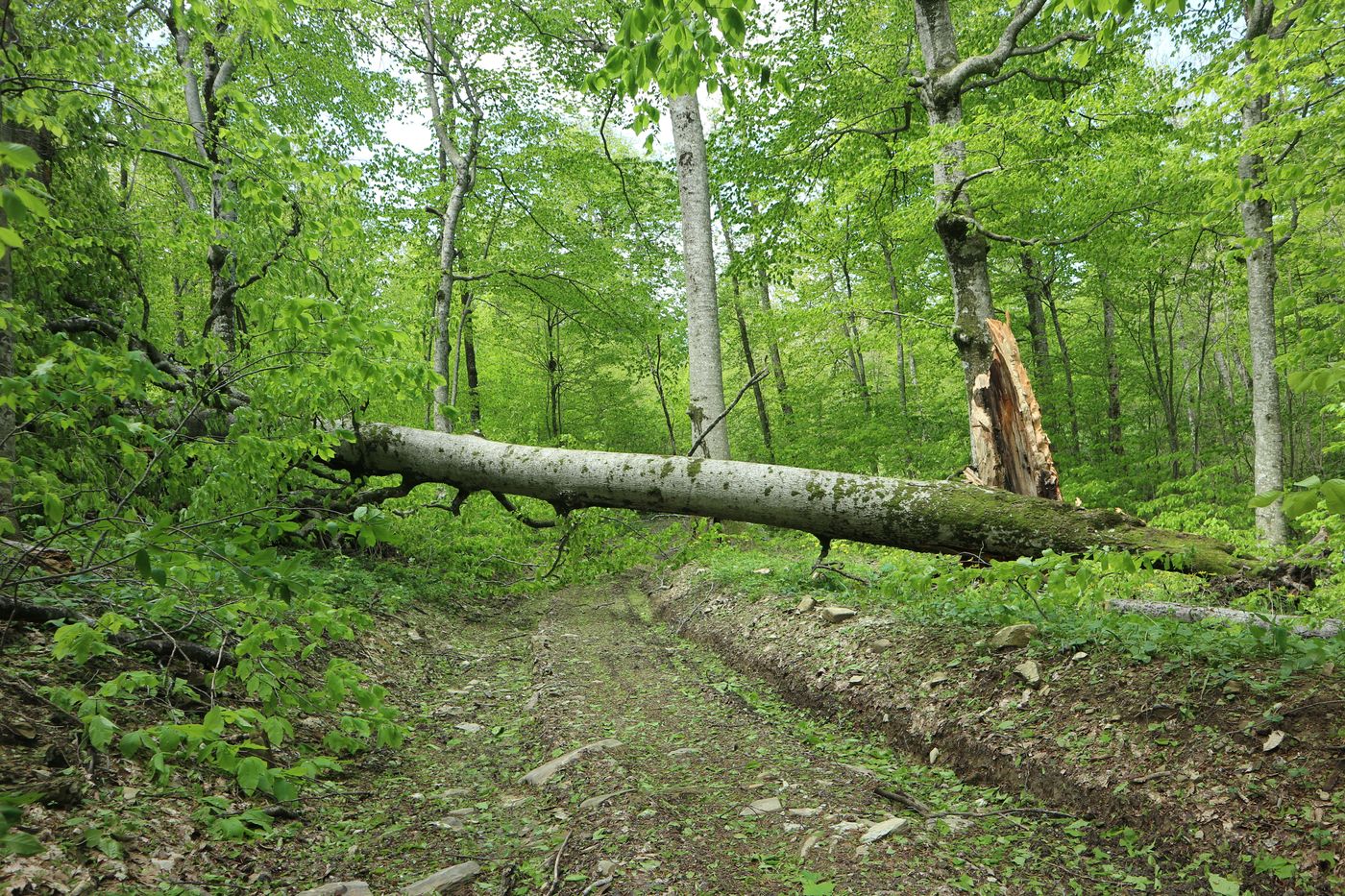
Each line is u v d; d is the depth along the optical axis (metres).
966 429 16.45
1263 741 3.30
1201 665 3.97
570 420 24.88
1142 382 17.22
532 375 25.16
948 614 5.86
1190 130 9.96
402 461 6.06
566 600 11.52
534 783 4.41
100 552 3.61
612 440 25.19
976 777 4.14
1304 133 7.12
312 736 4.61
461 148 14.58
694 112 11.34
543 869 3.27
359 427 6.01
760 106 12.15
